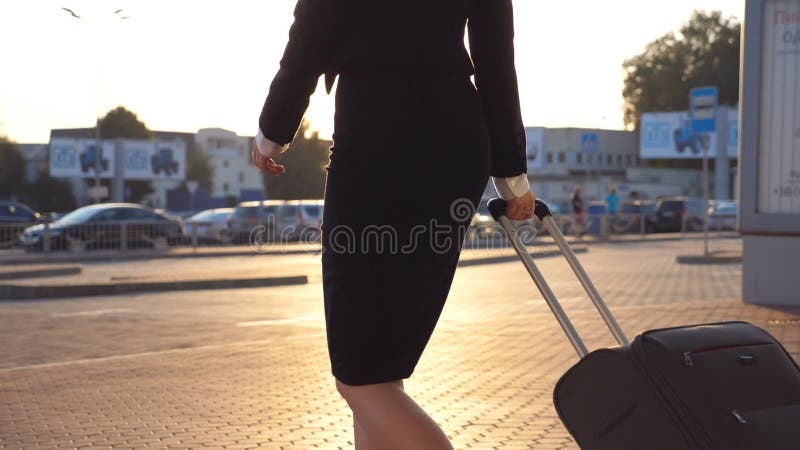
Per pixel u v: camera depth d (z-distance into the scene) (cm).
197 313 1320
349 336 238
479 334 967
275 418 589
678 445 248
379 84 241
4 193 8681
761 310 1127
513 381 698
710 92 2277
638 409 257
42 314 1316
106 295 1641
